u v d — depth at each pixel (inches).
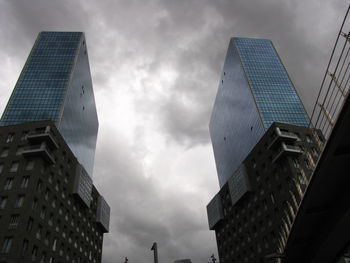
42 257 2303.2
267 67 5260.8
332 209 795.4
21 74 4318.4
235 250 3607.3
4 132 2760.8
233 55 5821.9
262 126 4254.4
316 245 946.1
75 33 5167.3
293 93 4768.7
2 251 2003.0
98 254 3786.9
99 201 4074.8
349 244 876.0
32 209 2261.3
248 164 3516.2
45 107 3828.7
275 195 2869.1
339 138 576.1
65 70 4411.9
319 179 684.1
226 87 6181.1
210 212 4485.7
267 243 2925.7
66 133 3779.5
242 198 3521.2
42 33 5093.5
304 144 2866.6
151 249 867.4
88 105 5255.9
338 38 520.7
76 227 3100.4
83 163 4402.1
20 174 2404.0
